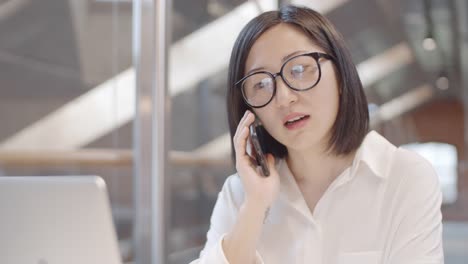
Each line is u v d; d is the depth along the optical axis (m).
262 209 1.17
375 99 5.87
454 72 6.71
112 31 3.34
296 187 1.23
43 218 0.97
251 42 1.16
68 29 3.52
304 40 1.13
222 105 3.80
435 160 6.59
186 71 3.56
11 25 3.49
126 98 3.27
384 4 5.12
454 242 4.71
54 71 3.54
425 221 1.14
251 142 1.22
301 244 1.21
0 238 1.00
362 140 1.20
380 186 1.19
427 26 5.96
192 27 3.63
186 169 3.49
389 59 5.95
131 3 3.25
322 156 1.22
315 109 1.12
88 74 3.40
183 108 3.53
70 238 0.96
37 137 3.51
